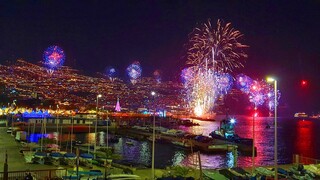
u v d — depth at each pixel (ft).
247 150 336.08
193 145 341.82
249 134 613.52
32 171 118.42
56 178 119.75
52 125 527.40
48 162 168.55
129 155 305.32
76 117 598.75
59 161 168.45
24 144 244.63
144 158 289.33
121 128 558.56
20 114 601.62
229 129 396.78
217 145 327.88
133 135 481.05
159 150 341.00
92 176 127.54
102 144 370.94
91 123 556.92
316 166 157.58
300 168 150.92
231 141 356.38
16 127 431.84
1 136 316.81
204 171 142.92
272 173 144.56
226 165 259.60
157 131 477.36
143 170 152.97
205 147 325.62
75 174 127.95
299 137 577.43
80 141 370.12
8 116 530.27
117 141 408.26
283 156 337.93
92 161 175.32
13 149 220.84
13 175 126.00
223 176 136.46
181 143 353.51
